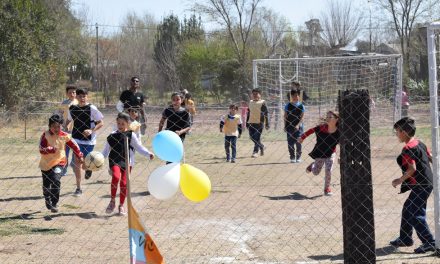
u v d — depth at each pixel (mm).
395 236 7531
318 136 10062
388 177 11820
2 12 27422
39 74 28250
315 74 26578
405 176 6629
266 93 26203
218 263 6516
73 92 11594
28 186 11453
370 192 5711
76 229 8117
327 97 26078
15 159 15320
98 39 49812
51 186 8992
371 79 25453
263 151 15836
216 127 22031
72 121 10484
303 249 7031
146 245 5492
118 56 48875
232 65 43594
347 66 26172
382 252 6848
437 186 6691
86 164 8719
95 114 10242
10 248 7219
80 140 10211
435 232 6754
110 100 43062
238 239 7520
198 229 8031
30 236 7766
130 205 5590
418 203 6754
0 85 26906
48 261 6695
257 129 15570
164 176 5973
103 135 20906
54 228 8172
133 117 10219
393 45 49469
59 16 35969
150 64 49219
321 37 52531
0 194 10602
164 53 46469
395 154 15125
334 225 8156
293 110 14305
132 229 5562
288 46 51156
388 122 22266
